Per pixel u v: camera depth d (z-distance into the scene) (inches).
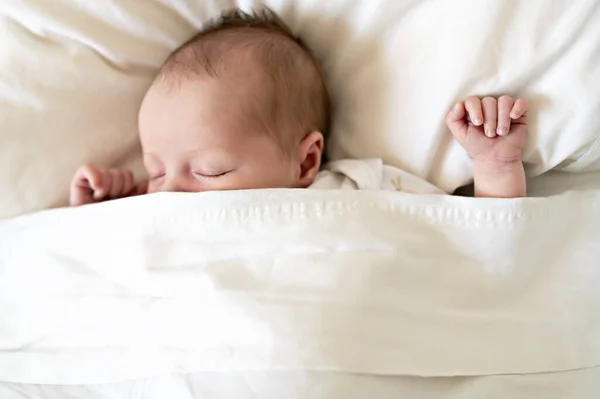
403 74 33.5
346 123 36.9
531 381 28.8
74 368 29.6
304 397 26.4
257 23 35.3
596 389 29.3
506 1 29.7
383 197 30.1
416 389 27.9
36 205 35.9
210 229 30.0
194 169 33.1
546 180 34.2
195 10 35.7
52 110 35.4
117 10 34.5
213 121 32.6
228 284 28.8
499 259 30.1
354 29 34.4
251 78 33.3
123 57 35.9
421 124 33.4
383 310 28.4
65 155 36.2
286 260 29.2
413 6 32.2
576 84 29.4
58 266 31.9
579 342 29.8
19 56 34.3
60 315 30.8
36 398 29.8
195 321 28.2
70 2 34.1
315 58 37.2
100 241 31.5
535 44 29.7
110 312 29.9
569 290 30.8
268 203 29.9
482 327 29.5
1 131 34.5
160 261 30.3
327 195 30.0
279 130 33.7
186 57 34.1
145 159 34.6
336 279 28.5
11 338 31.7
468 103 31.2
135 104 37.4
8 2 33.4
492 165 31.5
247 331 27.5
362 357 27.4
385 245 29.5
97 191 35.5
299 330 27.3
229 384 27.0
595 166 32.8
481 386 28.3
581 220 31.5
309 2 34.4
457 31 31.0
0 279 33.2
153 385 27.9
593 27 28.6
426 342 28.5
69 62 35.0
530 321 29.9
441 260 30.2
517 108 30.0
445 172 34.4
